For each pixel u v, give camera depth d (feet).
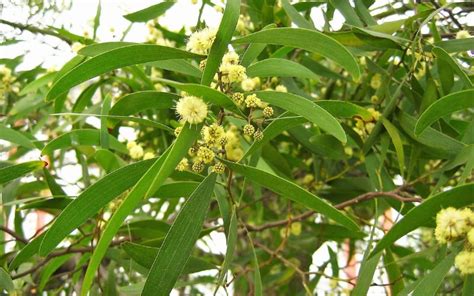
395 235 0.64
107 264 1.24
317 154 1.08
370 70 1.04
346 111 0.76
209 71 0.62
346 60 0.63
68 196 0.88
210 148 0.65
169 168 0.57
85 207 0.65
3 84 1.32
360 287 0.72
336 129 0.59
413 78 0.95
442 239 0.61
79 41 1.15
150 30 1.21
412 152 0.91
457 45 0.89
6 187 1.07
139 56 0.61
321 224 1.25
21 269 1.09
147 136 1.31
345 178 1.20
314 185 1.21
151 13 1.09
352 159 1.28
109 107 0.89
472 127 0.83
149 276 0.61
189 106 0.58
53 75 1.16
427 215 0.63
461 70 0.80
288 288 1.55
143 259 0.81
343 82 1.33
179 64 0.79
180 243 0.63
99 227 0.91
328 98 1.29
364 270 0.73
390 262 0.89
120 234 1.02
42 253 0.66
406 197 0.89
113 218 0.59
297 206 1.44
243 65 0.74
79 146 0.98
